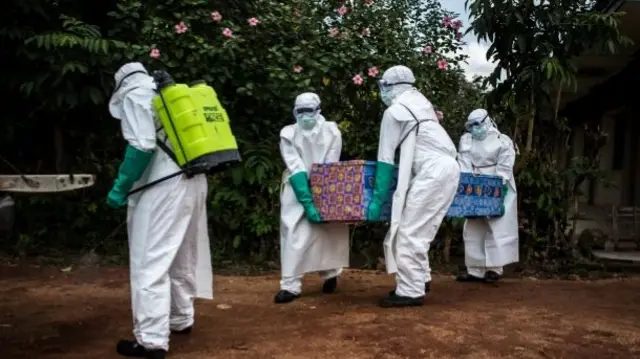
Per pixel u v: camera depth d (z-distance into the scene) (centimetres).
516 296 647
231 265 809
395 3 899
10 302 589
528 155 863
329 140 607
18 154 888
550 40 851
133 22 807
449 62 879
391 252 567
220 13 828
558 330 507
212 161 420
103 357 427
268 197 829
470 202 663
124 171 415
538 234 884
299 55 809
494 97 888
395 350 443
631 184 1154
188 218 433
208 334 486
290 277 596
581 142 1445
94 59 762
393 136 561
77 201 846
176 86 425
